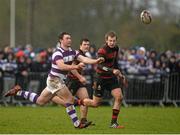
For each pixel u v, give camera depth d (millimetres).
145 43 104125
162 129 34562
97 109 50094
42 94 33906
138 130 33781
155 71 58406
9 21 129500
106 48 34812
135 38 110062
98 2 120500
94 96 35062
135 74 58281
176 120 40406
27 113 44562
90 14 120750
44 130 33219
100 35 118000
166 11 112062
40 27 122562
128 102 58031
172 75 58312
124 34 113625
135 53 59625
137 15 114875
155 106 57344
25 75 56562
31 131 32688
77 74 34312
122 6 118812
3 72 55844
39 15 123625
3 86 55844
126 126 36094
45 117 41156
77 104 35250
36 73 56875
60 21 122688
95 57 57594
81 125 33750
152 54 59156
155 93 58406
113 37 34688
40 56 57375
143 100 58281
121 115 44125
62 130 33188
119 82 36594
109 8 119812
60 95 33250
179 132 33125
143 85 58281
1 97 55750
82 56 33625
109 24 118312
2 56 56188
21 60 56688
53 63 33031
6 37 128375
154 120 40312
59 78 33000
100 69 34688
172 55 59656
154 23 108125
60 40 33188
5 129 33656
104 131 32938
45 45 120562
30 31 112375
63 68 32281
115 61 35250
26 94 34562
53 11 124000
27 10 125312
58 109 49500
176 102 58438
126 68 58281
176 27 105812
